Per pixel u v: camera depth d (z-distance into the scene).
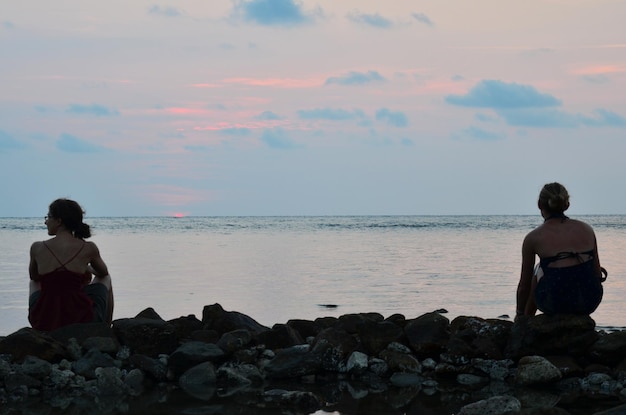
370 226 84.56
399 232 58.47
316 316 11.11
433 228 73.81
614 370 6.56
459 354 6.85
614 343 6.64
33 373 6.32
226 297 13.41
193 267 20.66
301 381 6.62
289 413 5.41
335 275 17.97
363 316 8.03
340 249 30.77
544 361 6.45
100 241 40.44
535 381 6.38
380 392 6.15
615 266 20.55
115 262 22.84
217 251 29.42
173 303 12.55
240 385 6.45
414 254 27.03
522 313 7.41
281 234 53.88
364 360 6.97
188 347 6.89
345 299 13.20
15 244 35.97
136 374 6.49
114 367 6.50
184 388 6.32
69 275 7.22
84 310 7.26
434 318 7.31
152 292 14.12
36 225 96.00
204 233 57.75
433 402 5.78
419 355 7.13
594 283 6.80
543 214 7.16
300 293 14.09
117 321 7.29
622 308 11.95
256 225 93.12
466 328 7.30
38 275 7.33
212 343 7.42
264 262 22.77
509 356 6.87
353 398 5.93
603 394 5.96
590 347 6.74
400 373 6.78
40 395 6.03
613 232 55.88
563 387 6.29
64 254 7.23
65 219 7.37
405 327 7.35
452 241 39.28
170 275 17.88
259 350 7.32
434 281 16.45
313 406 5.64
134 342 7.09
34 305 7.32
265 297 13.43
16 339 6.66
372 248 31.61
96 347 6.87
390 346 7.15
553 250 6.86
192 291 14.32
